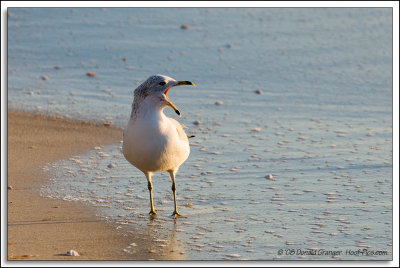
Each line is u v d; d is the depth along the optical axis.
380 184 11.67
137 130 9.69
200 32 23.59
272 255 8.64
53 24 24.20
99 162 12.98
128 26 24.14
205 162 13.00
